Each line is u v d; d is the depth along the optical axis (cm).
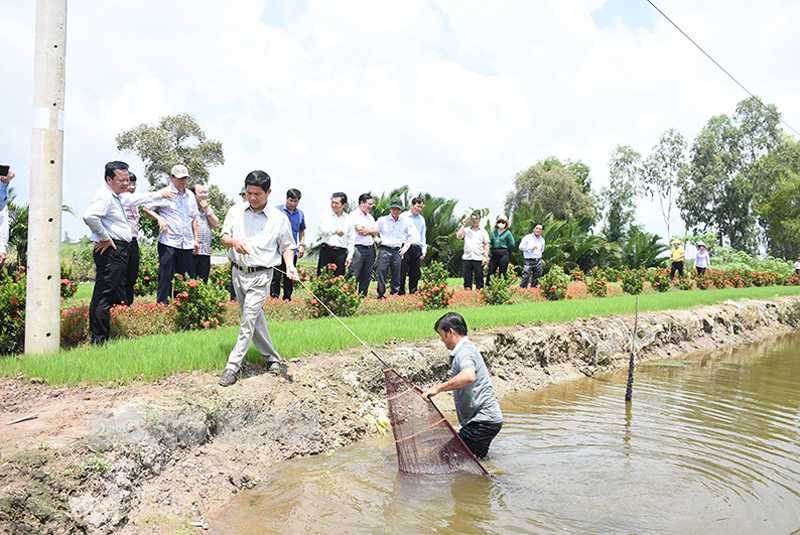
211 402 520
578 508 447
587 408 786
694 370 1143
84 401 478
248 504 441
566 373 1031
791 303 2138
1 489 326
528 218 3344
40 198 598
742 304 1898
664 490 489
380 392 720
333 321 947
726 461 573
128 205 815
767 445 634
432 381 801
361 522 415
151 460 429
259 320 603
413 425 526
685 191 5941
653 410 784
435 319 1007
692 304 1689
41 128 596
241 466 492
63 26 607
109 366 553
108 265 656
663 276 2309
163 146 3128
